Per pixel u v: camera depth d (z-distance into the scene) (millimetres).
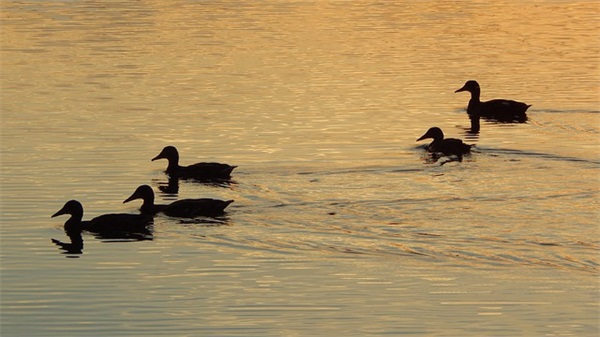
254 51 55031
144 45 56312
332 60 52969
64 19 64500
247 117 41094
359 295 24016
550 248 26656
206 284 24703
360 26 63438
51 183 32625
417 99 45031
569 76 50000
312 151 36219
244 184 32344
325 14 68062
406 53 55250
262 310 23297
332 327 22516
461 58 54156
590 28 63375
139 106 42781
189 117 41031
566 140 38250
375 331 22281
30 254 26625
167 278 25047
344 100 44344
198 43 57094
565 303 23641
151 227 28547
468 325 22562
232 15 67188
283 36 59781
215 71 49844
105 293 24188
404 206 29844
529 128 40438
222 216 29141
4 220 29203
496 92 46656
